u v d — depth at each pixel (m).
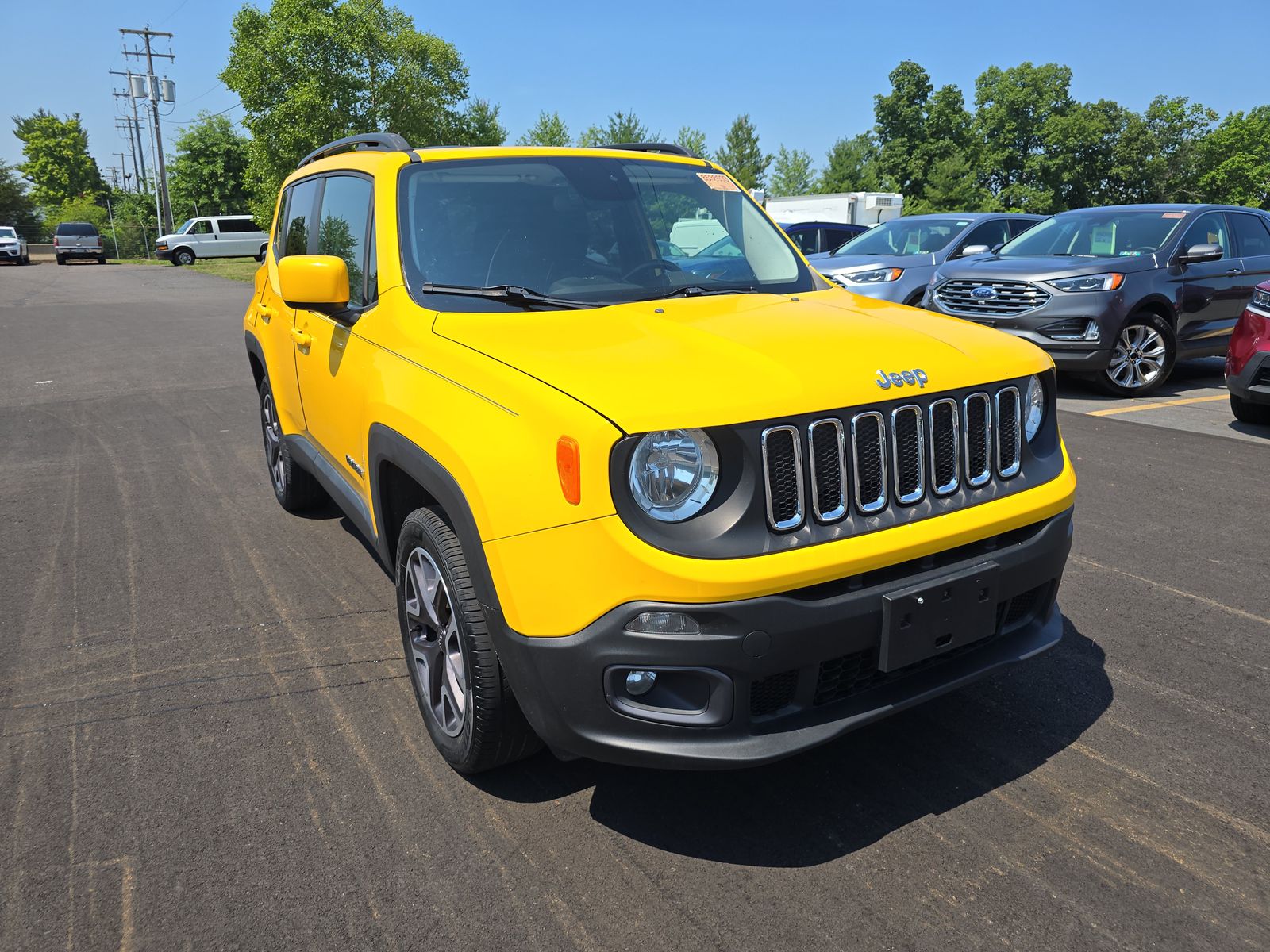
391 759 2.94
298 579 4.40
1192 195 73.44
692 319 2.80
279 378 4.82
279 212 5.17
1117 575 4.31
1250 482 5.76
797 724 2.32
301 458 4.59
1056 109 70.75
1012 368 2.68
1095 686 3.32
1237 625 3.79
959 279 9.10
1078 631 3.75
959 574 2.43
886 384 2.40
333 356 3.64
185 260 39.84
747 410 2.20
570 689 2.26
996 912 2.24
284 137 32.34
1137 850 2.46
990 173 71.62
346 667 3.54
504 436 2.36
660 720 2.24
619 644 2.18
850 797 2.72
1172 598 4.05
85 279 29.98
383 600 4.16
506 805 2.70
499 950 2.15
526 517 2.27
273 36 31.80
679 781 2.81
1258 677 3.37
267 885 2.38
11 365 11.18
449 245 3.26
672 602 2.14
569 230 3.39
